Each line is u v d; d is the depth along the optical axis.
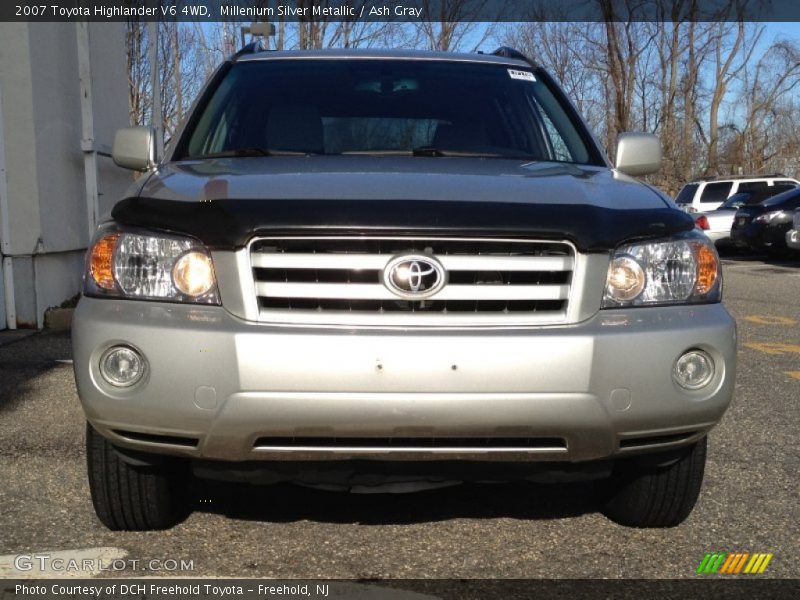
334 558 3.46
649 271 3.23
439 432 3.03
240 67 4.80
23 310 8.68
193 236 3.12
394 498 4.14
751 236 20.03
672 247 3.27
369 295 3.05
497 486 4.31
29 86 8.51
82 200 9.91
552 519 3.90
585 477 3.33
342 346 2.98
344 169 3.63
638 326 3.13
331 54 4.90
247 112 4.45
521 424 3.04
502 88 4.73
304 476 3.23
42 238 8.70
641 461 3.48
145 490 3.48
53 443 4.91
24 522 3.78
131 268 3.17
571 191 3.42
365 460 3.15
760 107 44.59
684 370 3.20
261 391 2.98
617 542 3.66
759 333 9.43
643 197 3.52
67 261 9.59
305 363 2.97
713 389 3.22
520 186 3.42
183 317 3.06
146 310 3.10
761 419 5.65
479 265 3.09
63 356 7.37
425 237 3.06
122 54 11.53
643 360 3.10
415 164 3.81
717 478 4.47
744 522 3.88
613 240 3.18
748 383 6.79
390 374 2.98
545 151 4.38
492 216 3.11
